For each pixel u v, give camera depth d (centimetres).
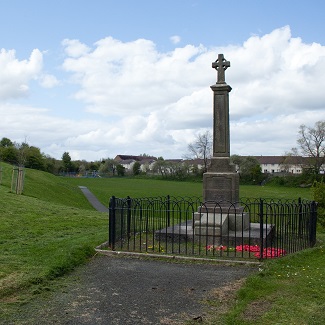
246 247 1112
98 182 7594
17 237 1278
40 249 1058
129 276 860
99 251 1073
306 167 8181
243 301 686
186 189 6062
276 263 930
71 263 924
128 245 1118
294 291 741
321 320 607
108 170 11800
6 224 1504
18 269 854
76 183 6931
